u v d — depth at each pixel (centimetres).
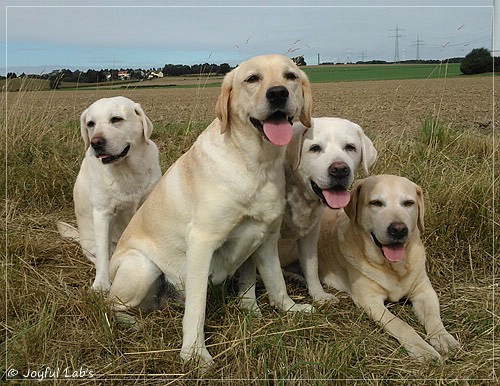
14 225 186
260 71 115
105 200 161
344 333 121
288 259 159
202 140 122
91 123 161
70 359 110
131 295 128
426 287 136
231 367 108
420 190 137
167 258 128
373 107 637
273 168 120
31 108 290
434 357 111
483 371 106
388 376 107
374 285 135
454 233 165
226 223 117
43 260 163
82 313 124
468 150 238
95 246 160
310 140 133
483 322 124
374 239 132
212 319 125
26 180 215
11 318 126
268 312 133
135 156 163
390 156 225
